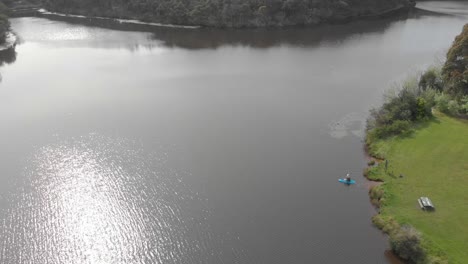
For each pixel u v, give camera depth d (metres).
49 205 64.75
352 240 55.59
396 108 82.75
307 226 58.44
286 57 135.12
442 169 66.75
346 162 73.38
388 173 67.81
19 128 89.19
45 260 54.56
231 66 127.62
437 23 172.25
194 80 116.19
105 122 90.88
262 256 53.53
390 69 119.19
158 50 146.62
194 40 159.25
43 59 138.00
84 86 112.94
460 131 76.81
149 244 56.53
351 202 63.06
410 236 51.69
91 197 66.31
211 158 75.69
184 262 53.25
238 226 58.91
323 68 123.12
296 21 179.00
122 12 197.25
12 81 117.56
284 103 98.94
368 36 156.75
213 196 65.25
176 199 64.88
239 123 89.19
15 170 73.94
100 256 55.03
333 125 87.12
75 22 192.50
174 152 78.06
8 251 55.94
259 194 65.38
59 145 81.75
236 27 176.38
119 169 73.25
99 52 144.75
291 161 74.06
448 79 89.56
